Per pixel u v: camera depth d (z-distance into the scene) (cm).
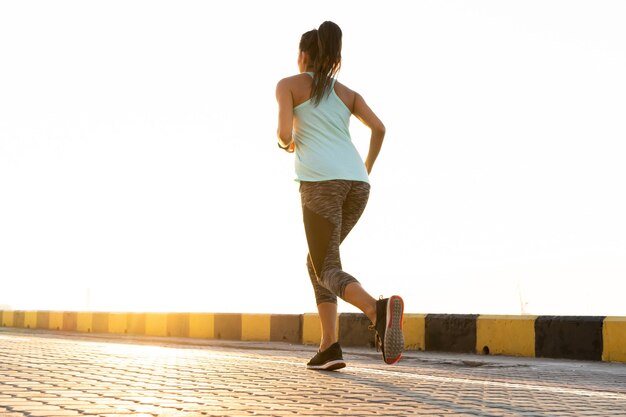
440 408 308
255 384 381
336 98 457
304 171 443
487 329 816
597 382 499
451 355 809
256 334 1065
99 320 1348
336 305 469
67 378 391
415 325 884
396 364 683
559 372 591
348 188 444
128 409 282
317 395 340
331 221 436
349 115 463
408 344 888
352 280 409
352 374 457
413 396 348
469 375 516
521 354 784
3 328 1551
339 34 459
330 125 451
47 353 583
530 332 778
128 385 364
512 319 795
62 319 1443
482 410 307
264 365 509
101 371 436
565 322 752
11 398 308
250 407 295
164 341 1033
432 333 866
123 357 556
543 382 472
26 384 359
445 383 429
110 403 298
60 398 311
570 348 745
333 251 434
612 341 711
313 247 437
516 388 415
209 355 624
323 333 471
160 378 404
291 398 327
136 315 1273
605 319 720
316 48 460
